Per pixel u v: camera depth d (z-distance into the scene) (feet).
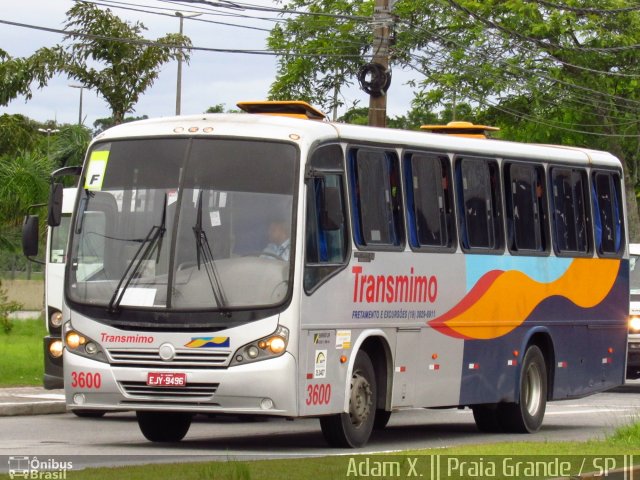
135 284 67.72
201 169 68.85
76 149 184.14
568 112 216.54
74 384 68.44
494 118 226.38
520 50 211.20
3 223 176.86
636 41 210.79
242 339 66.18
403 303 75.61
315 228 68.69
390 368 74.69
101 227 69.51
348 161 72.28
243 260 67.10
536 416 88.17
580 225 93.66
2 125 198.49
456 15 206.18
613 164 97.60
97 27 182.39
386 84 118.52
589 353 94.02
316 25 206.49
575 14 208.74
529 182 88.58
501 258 84.58
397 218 75.92
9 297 279.49
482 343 82.69
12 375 114.11
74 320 68.69
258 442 75.72
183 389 66.64
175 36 184.85
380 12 119.75
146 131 70.59
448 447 66.33
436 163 79.97
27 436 77.82
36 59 183.73
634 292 128.06
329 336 69.21
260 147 68.90
